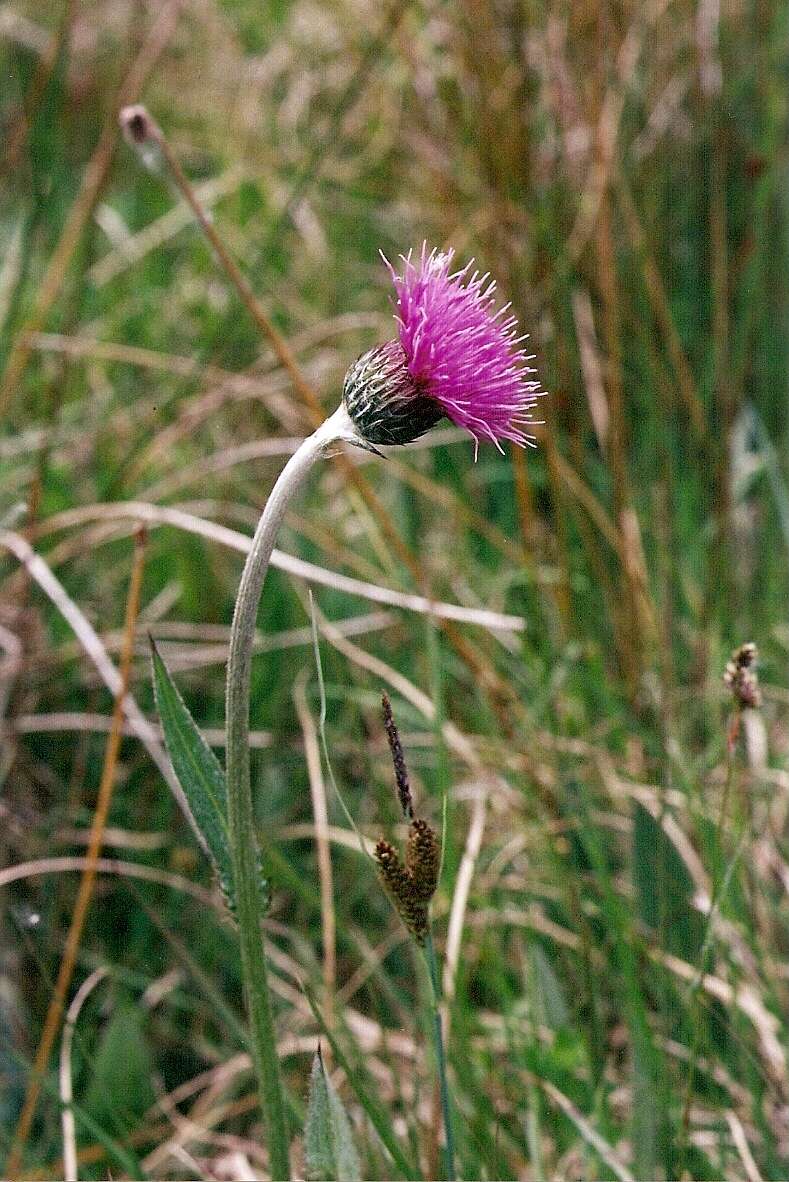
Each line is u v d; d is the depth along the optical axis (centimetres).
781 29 84
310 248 96
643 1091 50
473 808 68
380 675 65
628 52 81
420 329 38
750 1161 50
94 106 106
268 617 76
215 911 61
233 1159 54
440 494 75
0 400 73
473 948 59
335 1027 56
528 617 75
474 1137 50
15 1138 53
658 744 63
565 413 77
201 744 39
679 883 56
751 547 80
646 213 83
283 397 80
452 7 90
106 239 98
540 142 85
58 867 57
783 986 57
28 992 59
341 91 105
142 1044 55
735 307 85
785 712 71
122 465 71
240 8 119
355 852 62
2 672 67
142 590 77
